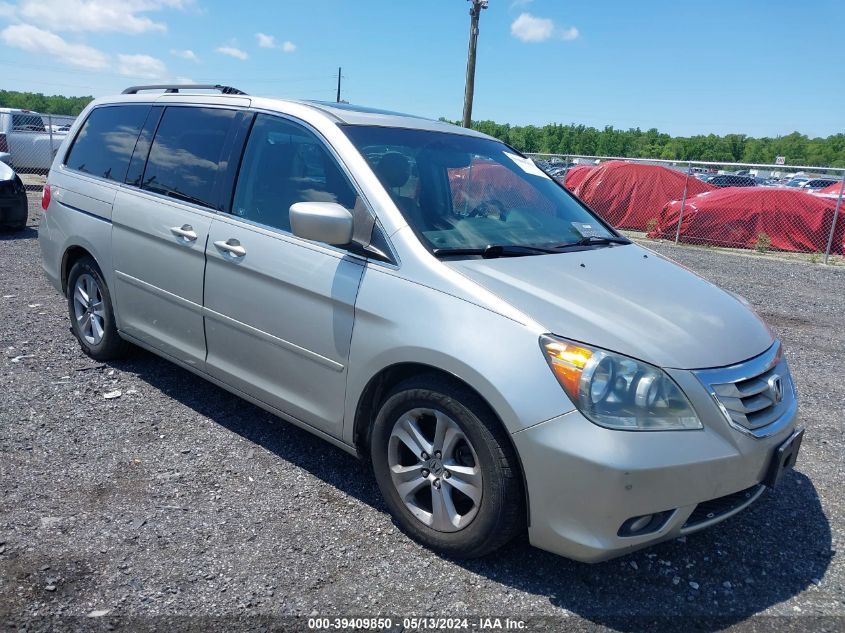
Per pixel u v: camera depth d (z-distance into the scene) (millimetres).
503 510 2758
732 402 2758
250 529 3145
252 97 4023
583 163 20781
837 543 3330
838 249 14992
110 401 4414
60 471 3531
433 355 2848
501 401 2668
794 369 6105
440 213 3381
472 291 2869
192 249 3893
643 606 2793
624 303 2994
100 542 2971
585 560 2660
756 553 3213
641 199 17781
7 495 3275
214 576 2803
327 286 3240
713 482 2680
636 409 2596
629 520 2609
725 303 3377
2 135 18688
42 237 5273
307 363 3385
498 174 4035
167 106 4488
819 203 15109
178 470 3625
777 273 11977
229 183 3861
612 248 3850
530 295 2873
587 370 2600
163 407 4375
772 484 2883
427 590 2809
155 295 4230
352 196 3338
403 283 3027
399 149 3635
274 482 3568
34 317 6066
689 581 2973
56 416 4145
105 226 4551
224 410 4387
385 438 3141
